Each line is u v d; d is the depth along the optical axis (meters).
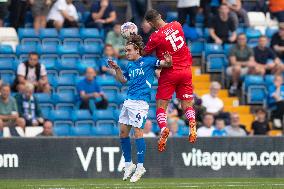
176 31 35.69
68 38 59.53
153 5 64.62
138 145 35.19
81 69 57.59
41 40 59.25
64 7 59.91
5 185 39.06
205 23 61.78
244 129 52.97
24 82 51.19
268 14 64.69
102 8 60.59
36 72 54.12
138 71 35.06
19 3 59.69
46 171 44.19
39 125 50.62
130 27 35.69
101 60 57.47
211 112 54.81
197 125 52.59
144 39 55.84
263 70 58.94
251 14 64.56
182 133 52.22
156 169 44.84
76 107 54.72
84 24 61.22
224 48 60.72
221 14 61.06
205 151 45.34
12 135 49.16
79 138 44.47
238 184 40.25
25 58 57.84
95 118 54.22
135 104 35.03
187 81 36.00
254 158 45.81
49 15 59.94
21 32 59.31
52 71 57.16
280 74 59.03
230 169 45.56
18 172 44.06
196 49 60.72
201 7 62.38
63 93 55.31
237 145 45.69
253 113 57.78
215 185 39.16
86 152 44.47
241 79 58.78
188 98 36.06
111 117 54.44
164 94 35.84
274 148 45.97
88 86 54.56
